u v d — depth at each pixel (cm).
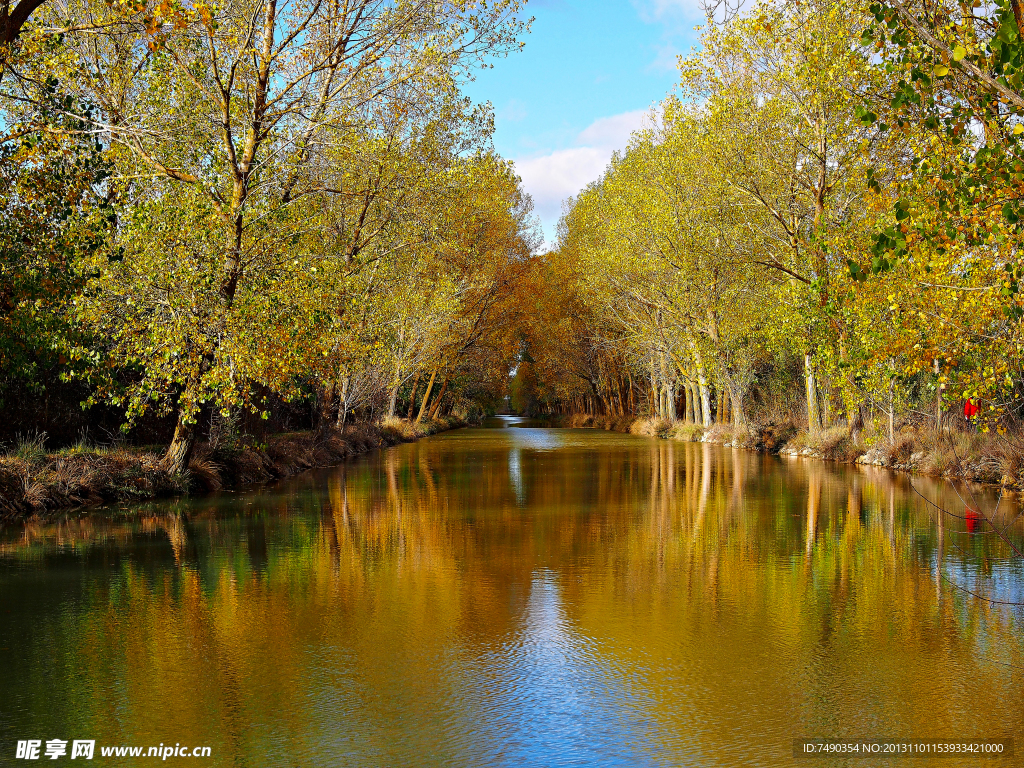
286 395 1892
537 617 875
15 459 1748
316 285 1898
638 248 4075
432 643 784
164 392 1769
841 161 2694
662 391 5956
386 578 1065
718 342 3903
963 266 1394
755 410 4362
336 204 2728
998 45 812
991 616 871
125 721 602
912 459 2433
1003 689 658
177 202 1725
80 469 1791
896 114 949
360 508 1748
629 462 3059
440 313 3991
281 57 1962
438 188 2809
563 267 6194
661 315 4688
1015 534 1372
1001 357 1470
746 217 3092
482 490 2105
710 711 617
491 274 5362
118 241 1631
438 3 2222
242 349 1698
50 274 1345
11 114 1562
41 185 1317
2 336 1368
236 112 1884
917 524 1477
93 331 1659
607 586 1017
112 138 1492
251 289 1781
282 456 2584
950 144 935
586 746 557
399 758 539
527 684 674
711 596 965
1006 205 891
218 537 1374
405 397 5922
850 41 2423
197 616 881
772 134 2845
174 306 1659
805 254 2636
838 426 3158
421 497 1948
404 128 2664
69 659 741
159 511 1672
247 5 1875
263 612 898
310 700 640
